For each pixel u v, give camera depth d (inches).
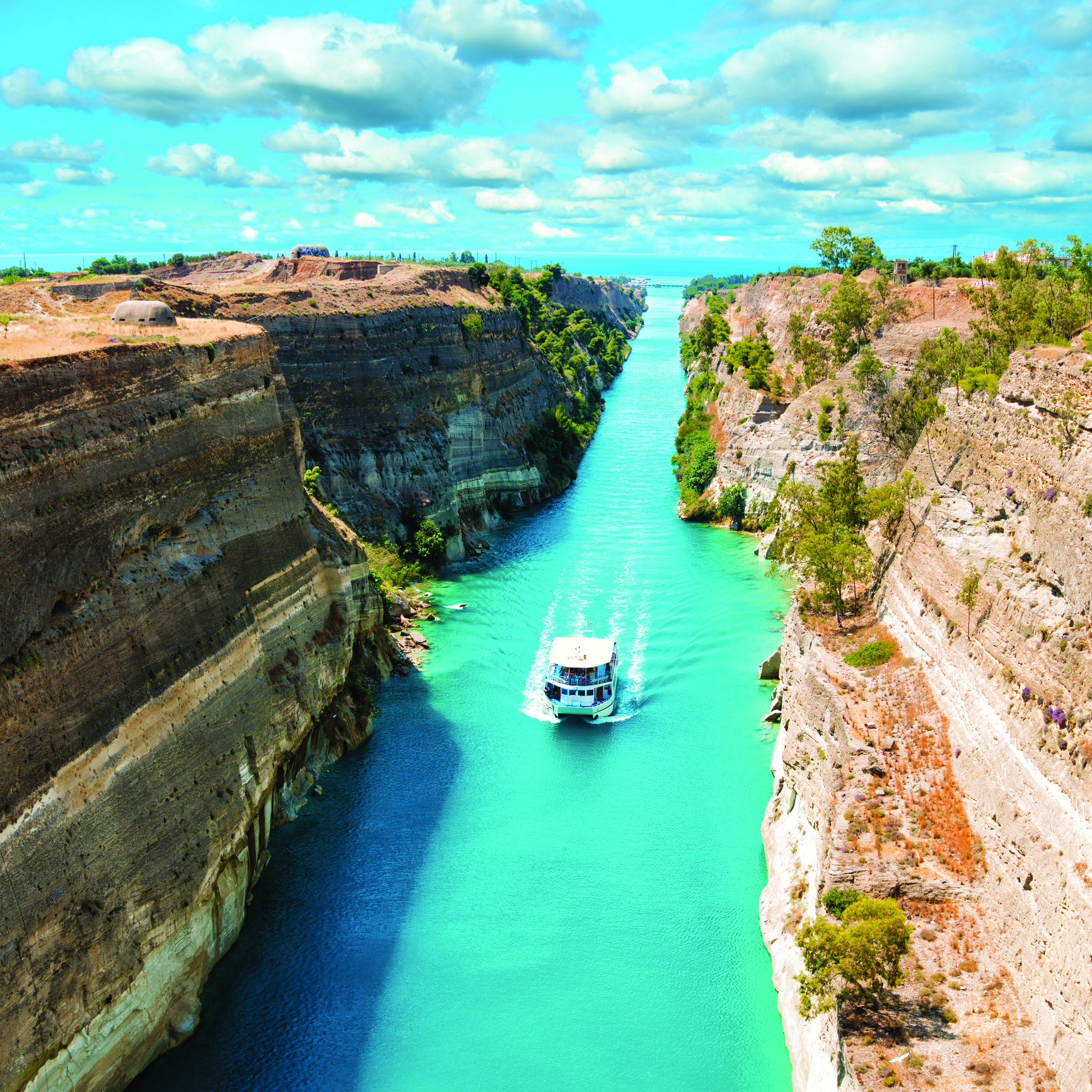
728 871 1576.0
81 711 1064.8
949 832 1184.2
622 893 1519.4
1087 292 2177.7
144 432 1273.4
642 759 1914.4
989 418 1480.1
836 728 1393.9
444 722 2052.2
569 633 2503.7
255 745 1456.7
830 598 1785.2
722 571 2930.6
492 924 1446.9
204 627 1369.3
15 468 1009.5
